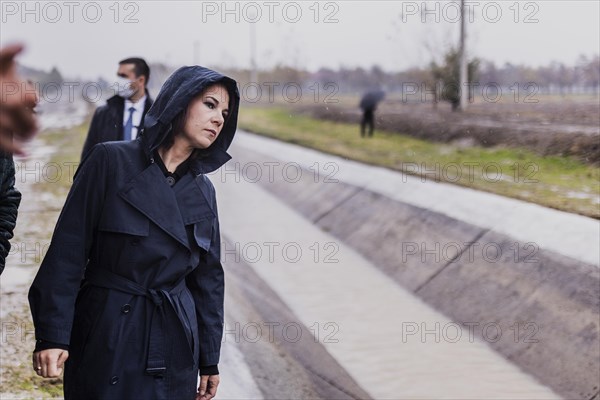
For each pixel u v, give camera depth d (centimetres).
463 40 1777
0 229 295
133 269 268
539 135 1087
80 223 268
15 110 148
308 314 704
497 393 523
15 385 458
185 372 276
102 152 273
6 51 147
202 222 281
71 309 265
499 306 669
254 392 521
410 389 534
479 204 890
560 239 712
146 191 270
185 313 278
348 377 559
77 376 269
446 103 1939
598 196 819
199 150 286
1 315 565
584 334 570
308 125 2259
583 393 517
